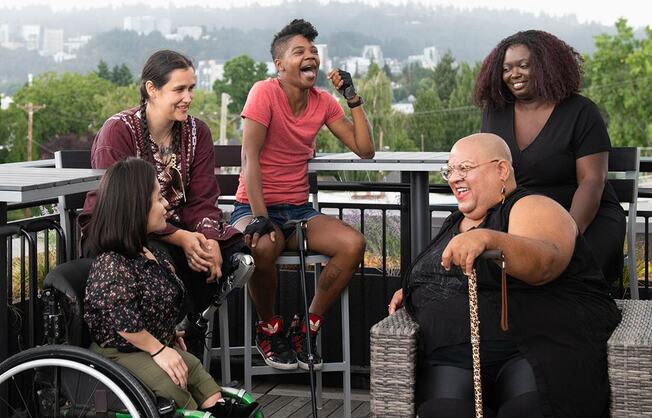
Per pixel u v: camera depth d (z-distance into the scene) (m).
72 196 3.71
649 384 2.52
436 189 4.48
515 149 3.83
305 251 3.74
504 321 2.55
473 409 2.63
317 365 3.76
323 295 3.75
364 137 4.06
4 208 3.01
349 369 3.78
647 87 65.00
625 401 2.55
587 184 3.74
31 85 70.81
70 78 71.06
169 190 3.55
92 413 2.85
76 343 2.94
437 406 2.65
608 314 2.77
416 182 4.06
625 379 2.54
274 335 3.79
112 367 2.77
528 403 2.57
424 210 4.07
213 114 71.44
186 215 3.61
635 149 4.11
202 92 72.88
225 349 3.86
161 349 2.91
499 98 3.89
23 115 68.81
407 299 2.91
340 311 4.56
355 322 4.57
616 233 3.77
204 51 181.50
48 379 2.89
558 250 2.60
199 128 3.63
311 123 3.96
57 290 2.93
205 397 3.03
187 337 3.52
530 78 3.79
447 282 2.80
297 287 4.62
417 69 96.06
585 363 2.61
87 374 2.85
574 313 2.67
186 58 3.51
